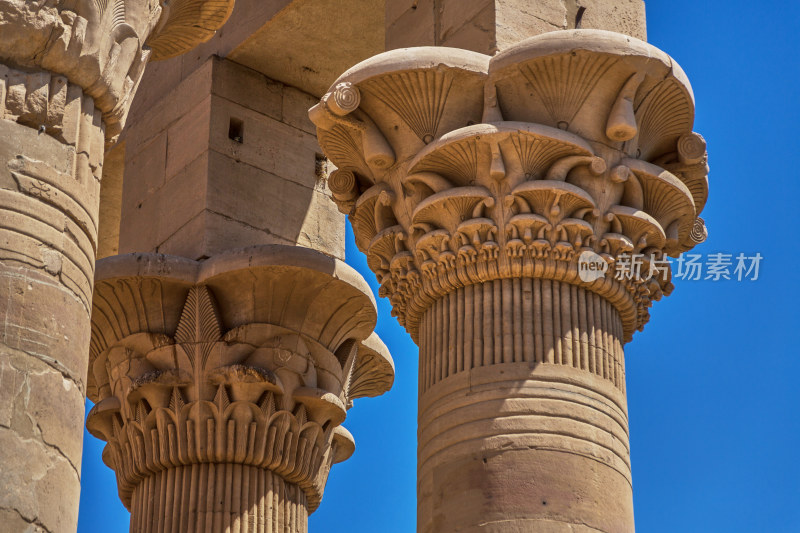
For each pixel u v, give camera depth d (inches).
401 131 435.2
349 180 456.1
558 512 390.3
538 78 422.3
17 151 320.5
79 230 328.8
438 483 405.4
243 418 515.2
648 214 431.2
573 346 414.9
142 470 520.4
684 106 436.5
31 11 328.5
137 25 358.9
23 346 305.1
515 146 417.1
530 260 417.4
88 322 328.8
